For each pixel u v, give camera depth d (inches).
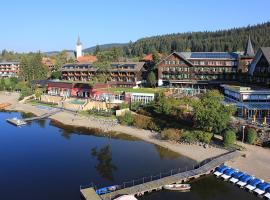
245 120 3452.3
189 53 5900.6
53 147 3410.4
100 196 2176.4
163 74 5812.0
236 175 2409.0
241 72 5359.3
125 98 5098.4
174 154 3070.9
